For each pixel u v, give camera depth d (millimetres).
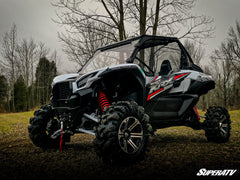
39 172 2750
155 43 4141
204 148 4012
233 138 5109
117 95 3674
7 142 5285
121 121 2898
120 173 2621
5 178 2537
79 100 3369
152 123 4023
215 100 33281
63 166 2996
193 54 21156
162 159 3236
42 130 4160
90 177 2498
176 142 4734
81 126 3639
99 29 9523
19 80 36906
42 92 39531
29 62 32906
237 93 28609
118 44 4141
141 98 3584
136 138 3211
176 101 4223
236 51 22469
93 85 3393
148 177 2463
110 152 2805
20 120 12312
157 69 4082
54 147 4320
